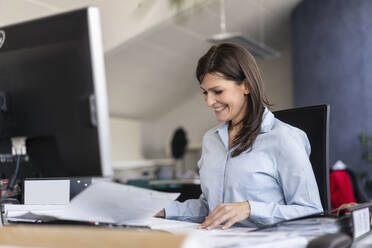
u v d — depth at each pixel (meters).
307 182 1.20
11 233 0.72
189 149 9.70
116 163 8.39
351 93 6.28
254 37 8.20
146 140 9.98
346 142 6.29
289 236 0.82
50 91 0.95
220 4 6.39
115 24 5.20
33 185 1.25
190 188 2.01
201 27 6.98
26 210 1.14
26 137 1.01
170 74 8.36
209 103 1.34
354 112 6.24
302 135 1.34
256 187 1.28
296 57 7.10
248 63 1.31
